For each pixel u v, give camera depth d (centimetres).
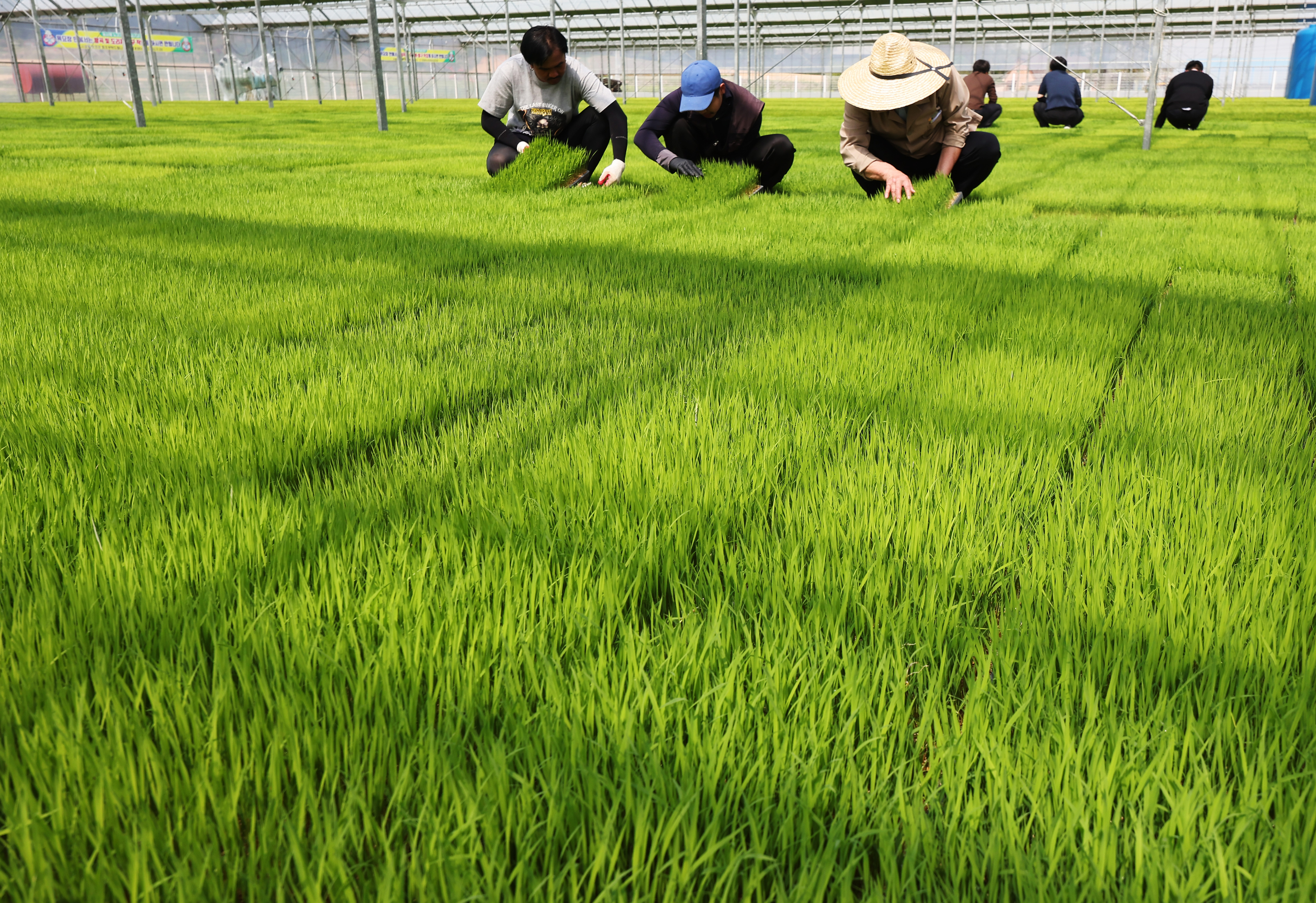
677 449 165
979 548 131
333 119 2359
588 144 732
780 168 697
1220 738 87
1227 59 4591
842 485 152
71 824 77
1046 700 95
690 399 199
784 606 116
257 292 315
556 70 665
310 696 95
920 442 176
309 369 221
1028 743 88
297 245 420
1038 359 229
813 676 96
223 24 4581
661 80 5325
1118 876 76
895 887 72
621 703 94
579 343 256
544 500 144
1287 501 143
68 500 139
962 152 637
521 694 98
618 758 85
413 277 350
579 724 88
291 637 104
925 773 90
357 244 421
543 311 301
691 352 248
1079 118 1942
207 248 405
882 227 489
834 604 113
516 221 514
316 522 133
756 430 178
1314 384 219
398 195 642
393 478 155
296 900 71
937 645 108
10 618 110
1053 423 185
